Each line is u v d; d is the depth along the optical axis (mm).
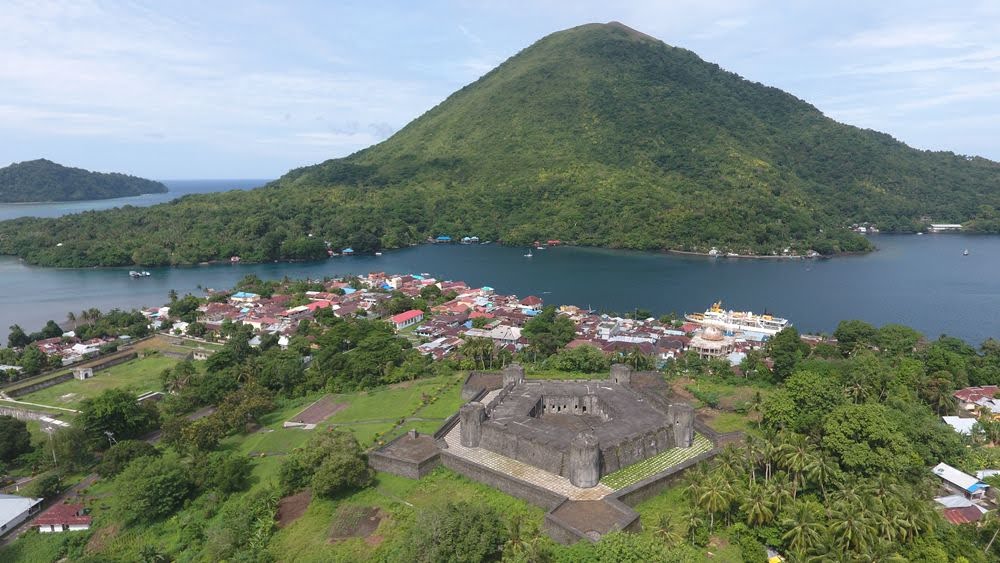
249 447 123312
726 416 117688
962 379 143875
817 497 81438
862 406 88375
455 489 94500
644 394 119500
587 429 102062
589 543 70250
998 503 80312
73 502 106125
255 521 90188
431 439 109312
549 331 198000
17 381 172375
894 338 173625
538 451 95312
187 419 129375
